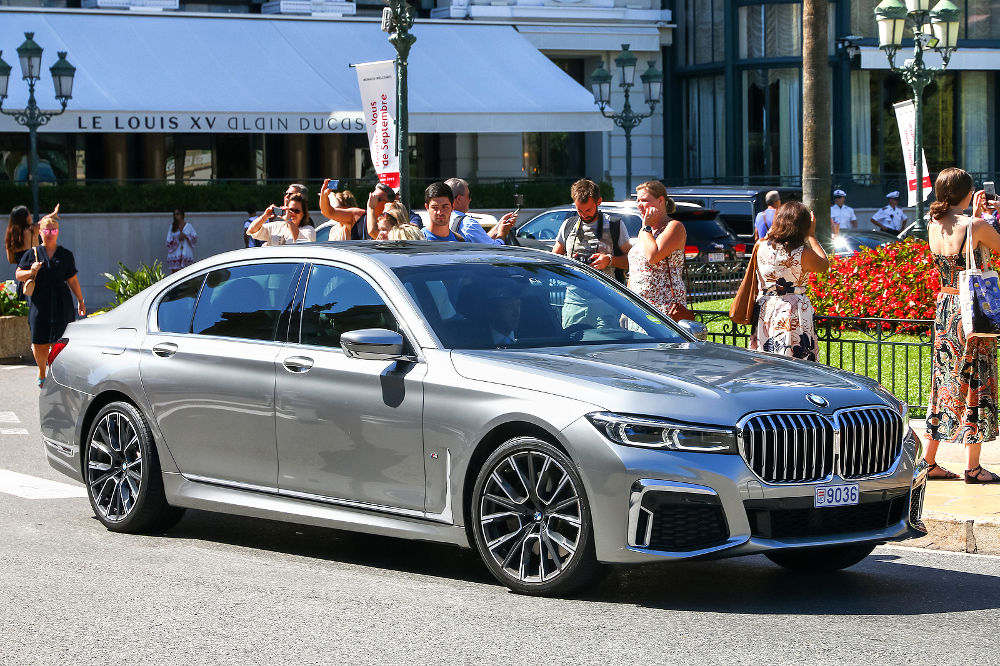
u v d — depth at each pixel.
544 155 42.22
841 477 7.55
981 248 10.02
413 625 7.18
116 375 9.55
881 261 17.45
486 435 7.78
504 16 40.38
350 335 8.11
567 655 6.65
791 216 10.70
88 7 37.16
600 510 7.36
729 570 8.49
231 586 8.04
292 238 14.86
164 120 31.23
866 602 7.69
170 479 9.30
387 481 8.22
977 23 44.25
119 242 32.31
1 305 21.02
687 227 25.72
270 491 8.80
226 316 9.23
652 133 43.69
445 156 40.84
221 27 35.41
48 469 12.18
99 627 7.19
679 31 43.59
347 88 33.91
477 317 8.43
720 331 14.75
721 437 7.30
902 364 15.32
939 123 44.19
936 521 9.18
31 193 31.48
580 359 7.98
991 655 6.66
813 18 20.78
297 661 6.60
